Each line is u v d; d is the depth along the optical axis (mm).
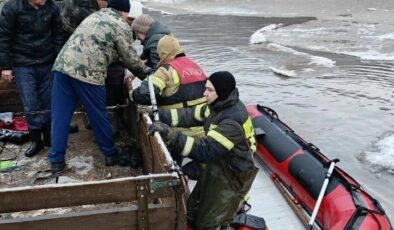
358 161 7289
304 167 4926
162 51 3951
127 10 3852
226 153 3119
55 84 3738
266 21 22406
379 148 7703
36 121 4219
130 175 3938
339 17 22406
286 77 12305
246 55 15141
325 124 8805
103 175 3916
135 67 3873
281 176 5250
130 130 4746
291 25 20891
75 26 4551
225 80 3072
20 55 4199
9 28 4039
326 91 10930
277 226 4406
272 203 4812
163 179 2773
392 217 5684
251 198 4902
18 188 2645
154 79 3807
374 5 25109
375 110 9508
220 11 26609
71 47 3648
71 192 2699
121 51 3754
